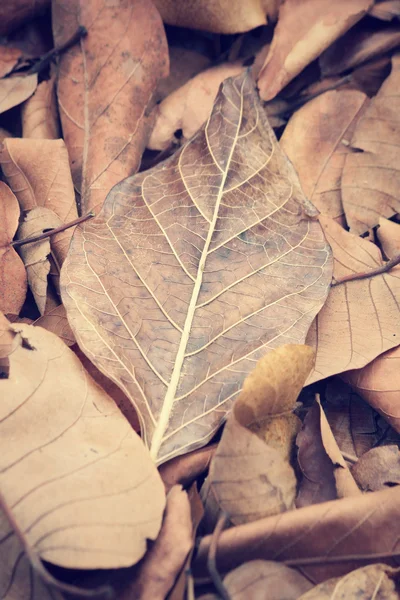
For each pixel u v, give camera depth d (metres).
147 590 0.27
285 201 0.35
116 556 0.27
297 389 0.31
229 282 0.33
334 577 0.29
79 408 0.29
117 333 0.31
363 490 0.32
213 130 0.35
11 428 0.28
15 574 0.27
